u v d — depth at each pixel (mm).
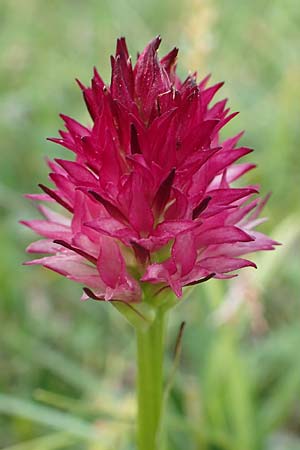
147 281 119
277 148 198
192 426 149
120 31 265
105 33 271
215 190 119
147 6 307
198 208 116
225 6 268
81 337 177
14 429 162
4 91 257
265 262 161
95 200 120
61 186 121
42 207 128
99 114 119
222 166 119
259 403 166
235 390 151
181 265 118
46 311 189
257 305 152
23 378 171
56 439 157
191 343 169
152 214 116
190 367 177
